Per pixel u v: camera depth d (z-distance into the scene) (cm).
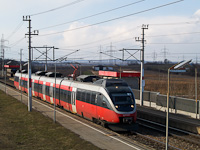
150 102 3481
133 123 1997
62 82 3056
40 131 1928
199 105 2569
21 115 2639
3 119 2428
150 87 5516
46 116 2545
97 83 2239
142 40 3478
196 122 2306
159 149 1600
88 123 2212
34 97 4284
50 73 3738
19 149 1471
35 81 4166
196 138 1889
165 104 3091
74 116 2567
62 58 3319
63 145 1555
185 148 1642
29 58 2852
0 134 1806
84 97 2384
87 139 1698
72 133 1841
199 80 7206
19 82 5247
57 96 3138
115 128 1944
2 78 8781
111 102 1970
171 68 1286
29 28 2817
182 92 4709
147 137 1844
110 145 1560
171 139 1856
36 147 1520
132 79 4194
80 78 2644
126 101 2006
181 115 2781
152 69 11838
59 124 2158
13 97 4209
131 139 1789
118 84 2133
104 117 2030
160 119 2438
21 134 1845
